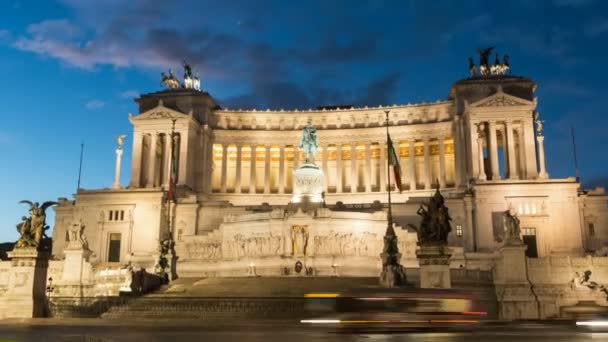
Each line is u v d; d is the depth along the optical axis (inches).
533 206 3954.2
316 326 1595.7
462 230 4035.4
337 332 1253.1
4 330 1524.4
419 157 5364.2
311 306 1273.4
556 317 2566.4
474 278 2716.5
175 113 4889.3
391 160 3137.3
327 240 3395.7
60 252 4220.0
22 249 2158.0
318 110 5295.3
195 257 3713.1
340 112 5246.1
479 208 3998.5
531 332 1354.6
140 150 4879.4
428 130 4972.9
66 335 1333.7
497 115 4552.2
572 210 3892.7
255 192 5226.4
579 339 1178.0
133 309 2222.0
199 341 1170.0
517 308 2532.0
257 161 5531.5
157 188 4335.6
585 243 3922.2
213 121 5310.0
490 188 4005.9
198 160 5022.1
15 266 2151.8
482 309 1465.3
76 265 2849.4
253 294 2596.0
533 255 3882.9
